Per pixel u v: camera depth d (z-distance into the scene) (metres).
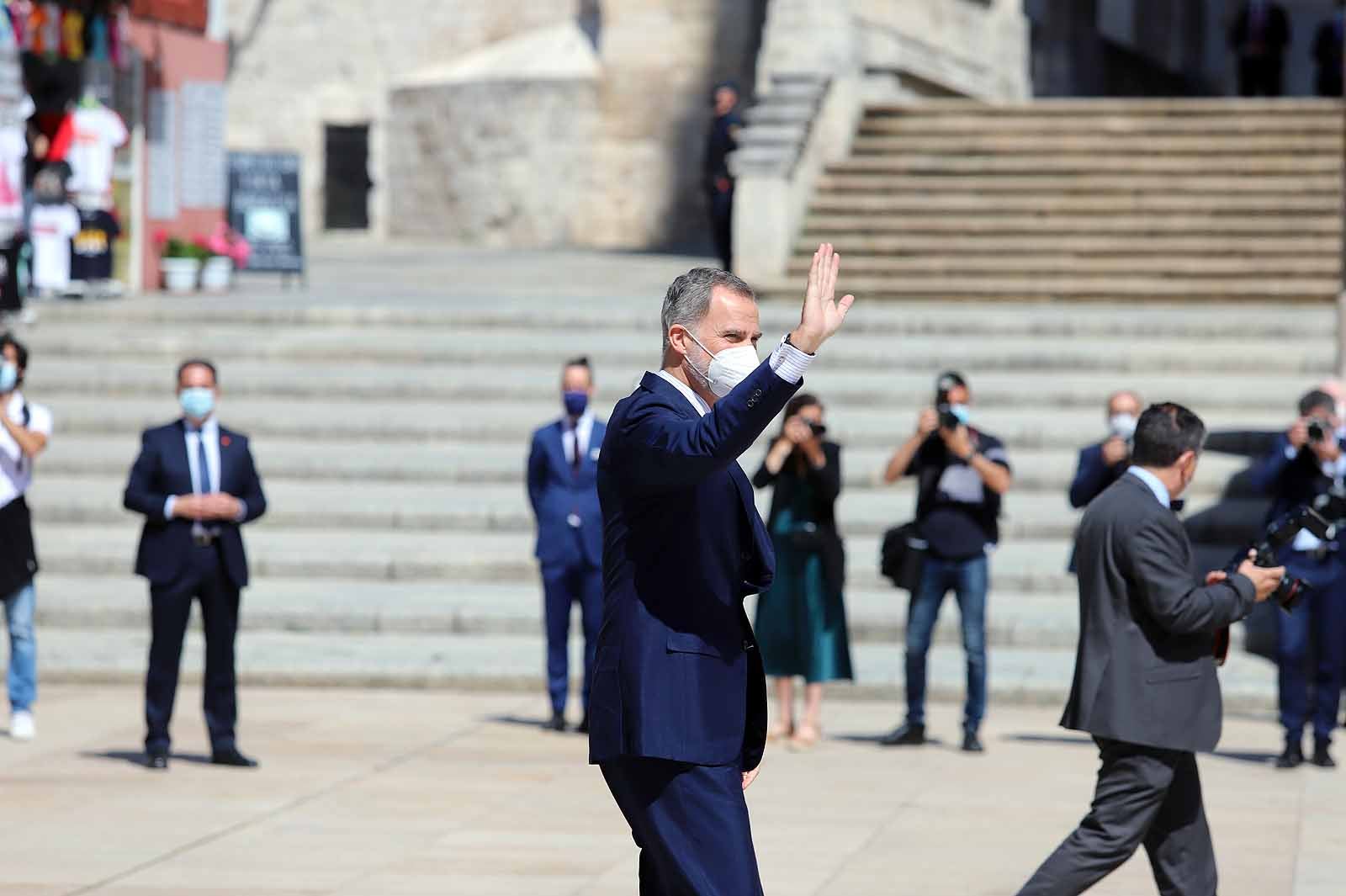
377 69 117.50
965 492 33.12
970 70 84.94
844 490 49.38
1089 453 32.81
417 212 113.31
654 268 84.81
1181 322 57.47
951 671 38.41
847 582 44.09
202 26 76.81
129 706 36.75
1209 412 52.44
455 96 110.56
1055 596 43.34
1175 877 19.91
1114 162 72.06
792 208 68.38
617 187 105.44
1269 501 46.38
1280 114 73.25
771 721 35.78
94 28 67.94
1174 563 19.27
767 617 33.53
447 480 50.56
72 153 68.19
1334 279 65.25
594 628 34.31
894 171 73.06
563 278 79.00
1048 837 26.73
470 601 42.97
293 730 34.38
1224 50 107.88
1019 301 66.31
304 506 47.97
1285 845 26.27
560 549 34.31
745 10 102.25
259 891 23.38
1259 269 65.75
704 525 15.06
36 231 66.81
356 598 43.09
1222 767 31.97
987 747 33.62
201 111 75.81
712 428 14.14
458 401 55.31
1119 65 99.75
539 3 112.62
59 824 26.94
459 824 27.16
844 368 56.16
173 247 72.75
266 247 75.19
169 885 23.62
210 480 30.67
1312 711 36.09
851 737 34.56
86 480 51.12
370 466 50.66
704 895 14.66
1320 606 31.86
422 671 38.66
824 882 24.09
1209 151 72.31
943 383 33.34
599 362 56.97
